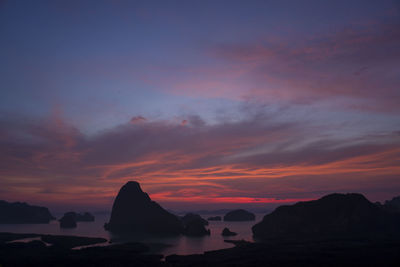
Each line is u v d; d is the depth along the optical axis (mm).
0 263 109375
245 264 101438
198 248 151625
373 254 110750
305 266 96688
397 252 113500
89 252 132750
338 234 172375
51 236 187000
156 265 104812
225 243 170000
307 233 183625
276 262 103125
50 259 115812
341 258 105625
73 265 106812
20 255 124625
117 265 106062
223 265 100750
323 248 127250
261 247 136125
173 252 138625
